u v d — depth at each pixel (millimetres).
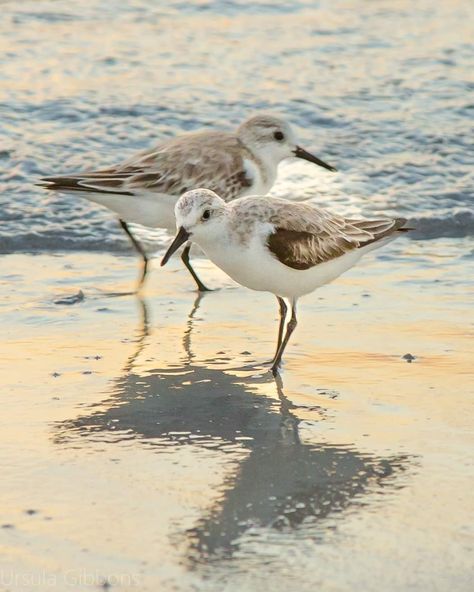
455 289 13773
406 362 11422
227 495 8508
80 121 18547
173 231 15539
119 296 13688
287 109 19250
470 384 10797
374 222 11945
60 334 12273
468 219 16391
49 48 21562
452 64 21219
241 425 9906
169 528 7977
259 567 7469
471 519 8117
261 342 12109
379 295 13570
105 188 13938
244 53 21734
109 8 24078
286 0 24906
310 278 11336
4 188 16797
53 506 8289
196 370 11273
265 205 11117
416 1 24969
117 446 9422
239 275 11219
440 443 9484
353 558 7570
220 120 18750
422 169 17672
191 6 24359
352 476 8859
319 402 10445
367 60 21500
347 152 18125
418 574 7363
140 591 7180
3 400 10367
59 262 15016
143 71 20656
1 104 18922
